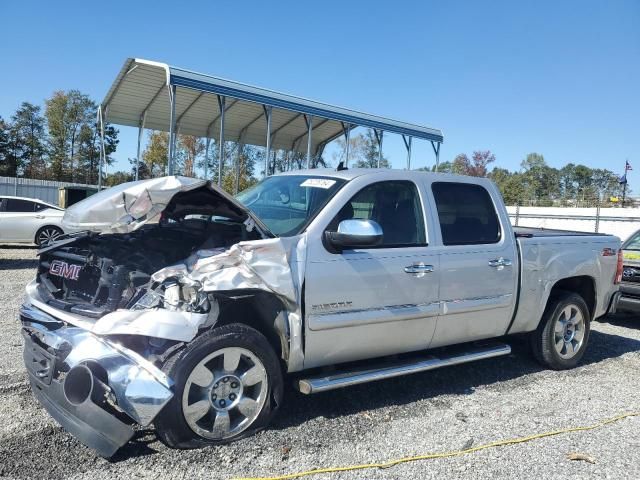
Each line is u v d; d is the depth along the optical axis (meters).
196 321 3.35
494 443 3.76
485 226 4.99
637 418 4.38
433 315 4.44
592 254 5.91
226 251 3.55
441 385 5.01
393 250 4.23
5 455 3.26
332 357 3.97
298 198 4.34
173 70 12.52
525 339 6.09
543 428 4.08
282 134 20.64
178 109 17.16
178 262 3.68
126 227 3.52
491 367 5.68
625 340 7.33
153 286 3.47
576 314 5.81
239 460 3.31
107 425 3.14
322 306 3.79
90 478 3.03
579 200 49.12
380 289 4.08
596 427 4.14
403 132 18.48
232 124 19.23
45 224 15.61
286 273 3.60
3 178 33.62
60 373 3.42
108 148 73.31
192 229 4.13
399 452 3.56
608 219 22.83
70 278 3.82
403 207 4.48
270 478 3.13
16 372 4.72
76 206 3.78
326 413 4.16
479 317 4.84
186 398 3.29
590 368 5.82
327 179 4.43
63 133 70.88
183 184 3.39
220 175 14.12
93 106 72.06
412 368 4.38
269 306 3.72
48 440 3.48
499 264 4.92
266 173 15.35
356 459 3.43
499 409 4.45
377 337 4.15
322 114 16.14
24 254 14.59
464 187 4.98
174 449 3.39
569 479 3.29
